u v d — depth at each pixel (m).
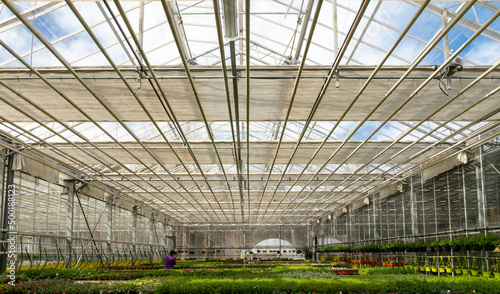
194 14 12.92
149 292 14.42
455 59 11.41
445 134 18.19
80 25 11.84
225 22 9.25
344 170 25.61
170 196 34.59
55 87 12.34
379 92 13.54
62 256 24.88
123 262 36.06
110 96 13.77
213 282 14.97
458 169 21.31
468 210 20.25
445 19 10.55
